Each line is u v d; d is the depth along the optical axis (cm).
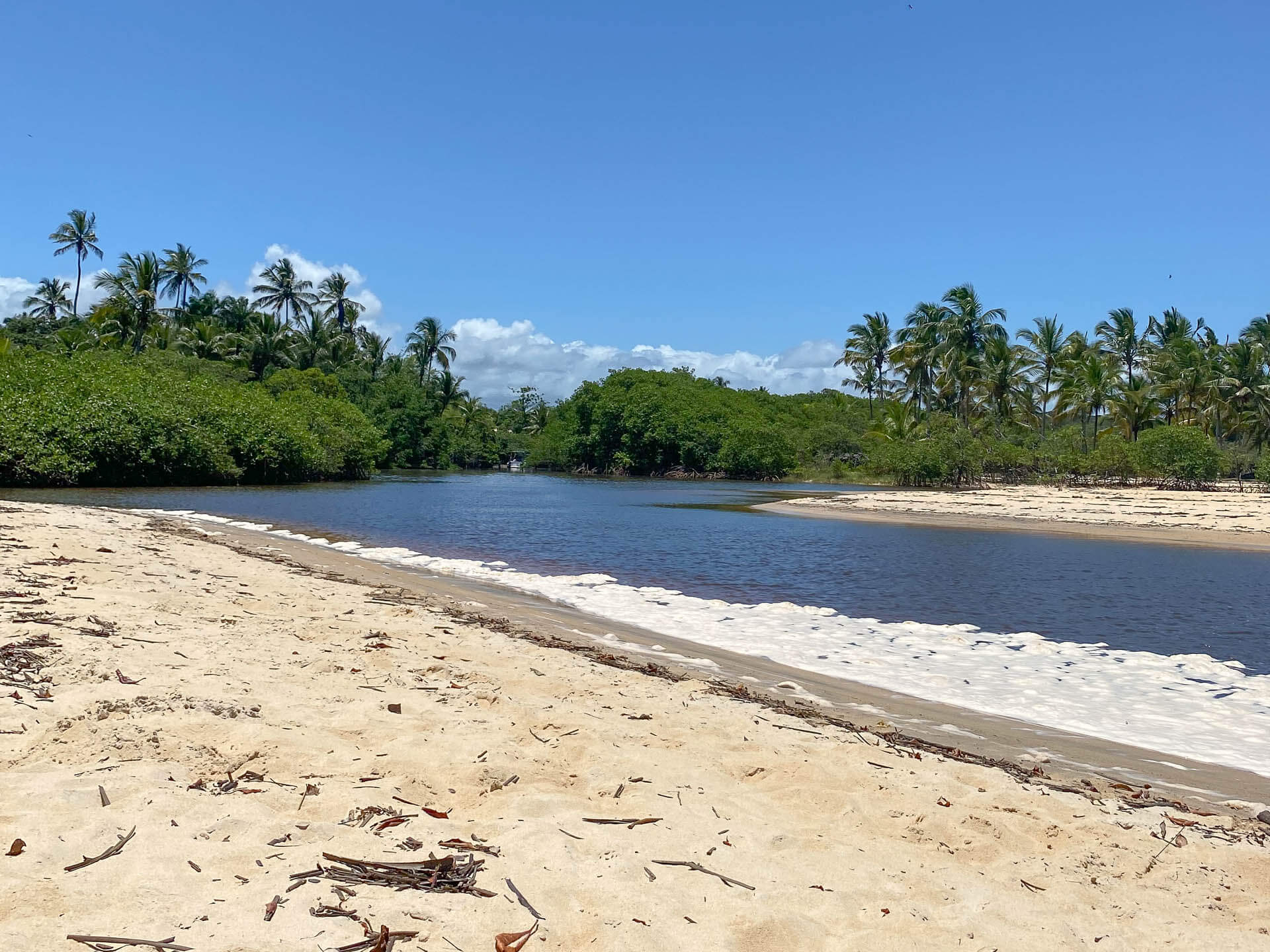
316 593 1098
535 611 1175
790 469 6919
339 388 6359
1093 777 612
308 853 365
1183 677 932
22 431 3366
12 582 868
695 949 321
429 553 1847
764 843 425
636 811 448
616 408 7550
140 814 382
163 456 3838
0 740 462
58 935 288
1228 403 5788
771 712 699
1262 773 639
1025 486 5494
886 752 598
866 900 375
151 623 777
